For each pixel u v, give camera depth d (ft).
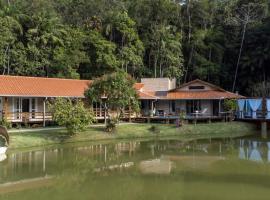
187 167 80.33
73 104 131.44
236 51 230.89
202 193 59.16
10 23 177.06
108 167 80.43
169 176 71.36
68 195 58.54
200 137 136.56
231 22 233.96
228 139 131.34
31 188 62.85
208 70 219.61
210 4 244.83
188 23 239.09
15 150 100.58
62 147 108.06
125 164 83.92
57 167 79.97
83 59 196.13
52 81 143.74
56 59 185.78
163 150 105.09
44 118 130.52
